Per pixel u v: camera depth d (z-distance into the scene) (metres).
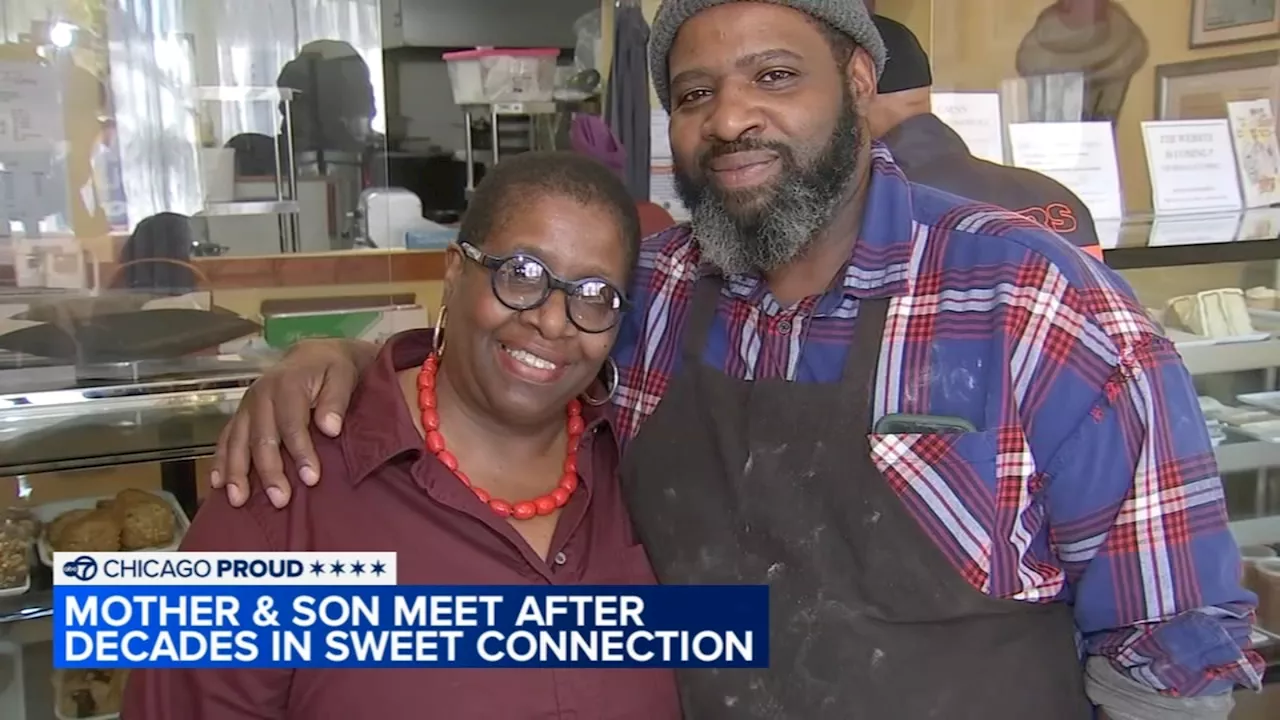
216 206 1.98
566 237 1.00
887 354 1.06
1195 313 1.76
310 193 2.14
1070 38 2.54
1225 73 2.32
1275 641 1.68
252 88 2.07
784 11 1.04
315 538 1.02
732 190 1.07
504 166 1.07
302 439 1.04
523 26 3.81
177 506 1.60
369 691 1.01
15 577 1.41
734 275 1.15
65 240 1.75
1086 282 1.01
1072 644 1.05
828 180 1.07
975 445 1.01
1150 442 0.98
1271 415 1.74
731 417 1.10
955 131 2.01
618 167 2.47
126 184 1.85
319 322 1.84
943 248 1.07
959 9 2.77
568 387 1.05
